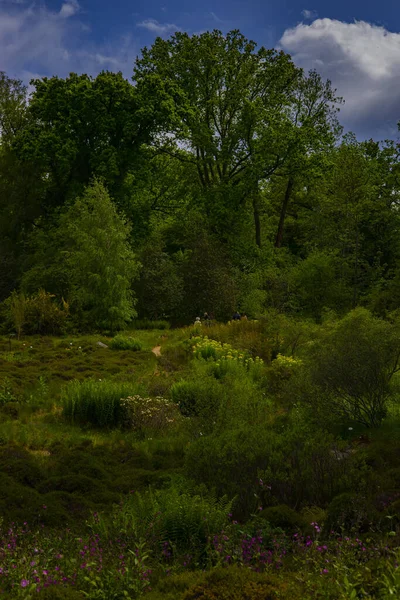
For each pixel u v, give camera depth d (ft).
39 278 101.71
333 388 35.73
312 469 24.30
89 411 40.45
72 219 100.37
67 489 26.61
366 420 36.09
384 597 11.87
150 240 110.63
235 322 80.12
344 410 35.86
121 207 111.86
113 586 14.55
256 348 64.54
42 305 80.89
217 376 53.52
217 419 35.45
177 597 13.92
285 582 14.17
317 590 12.72
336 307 110.42
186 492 21.95
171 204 131.44
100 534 19.38
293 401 37.11
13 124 129.39
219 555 16.84
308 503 23.12
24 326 78.74
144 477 28.40
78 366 57.82
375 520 19.36
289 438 26.14
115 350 68.90
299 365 43.19
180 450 33.50
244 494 23.27
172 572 16.16
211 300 101.30
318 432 27.20
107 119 108.99
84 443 34.53
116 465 31.27
